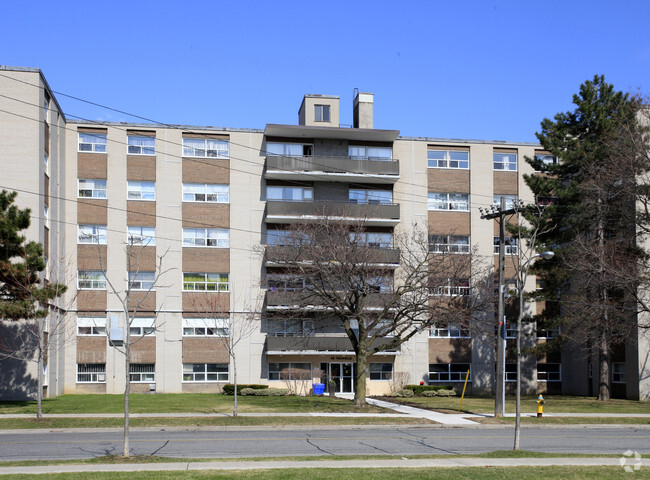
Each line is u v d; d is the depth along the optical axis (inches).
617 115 1593.3
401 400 1662.2
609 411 1382.9
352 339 1366.9
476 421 1184.2
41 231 1523.1
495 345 1689.2
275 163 1844.2
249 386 1790.1
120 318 1774.1
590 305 1457.9
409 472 612.1
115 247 1788.9
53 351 1605.6
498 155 2010.3
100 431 1016.2
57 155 1699.1
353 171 1878.7
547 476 598.2
